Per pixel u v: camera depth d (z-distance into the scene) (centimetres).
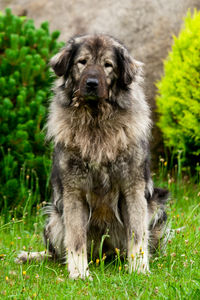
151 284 588
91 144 676
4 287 577
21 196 944
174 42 1198
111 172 679
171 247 723
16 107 961
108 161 675
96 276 613
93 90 657
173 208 892
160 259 693
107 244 748
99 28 1334
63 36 1362
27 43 1013
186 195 1027
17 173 972
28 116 960
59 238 739
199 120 1067
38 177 976
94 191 689
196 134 1073
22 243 806
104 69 682
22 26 1113
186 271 627
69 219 683
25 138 952
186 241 680
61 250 747
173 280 584
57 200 720
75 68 691
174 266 665
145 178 693
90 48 685
